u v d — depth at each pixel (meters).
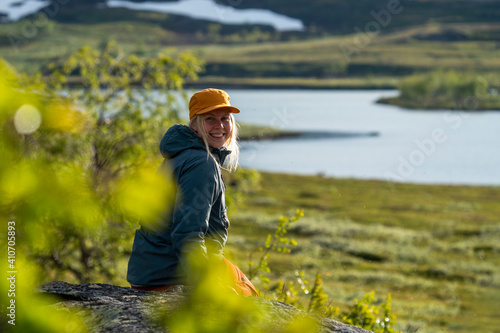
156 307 1.28
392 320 6.33
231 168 3.60
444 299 26.12
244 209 53.91
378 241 41.56
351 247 38.28
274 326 1.63
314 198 65.81
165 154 3.18
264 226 44.75
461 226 49.16
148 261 3.18
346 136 123.19
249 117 104.94
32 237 0.99
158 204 1.17
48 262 10.17
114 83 14.22
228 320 1.25
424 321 20.81
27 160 0.98
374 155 99.56
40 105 0.99
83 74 14.16
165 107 14.13
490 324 21.09
